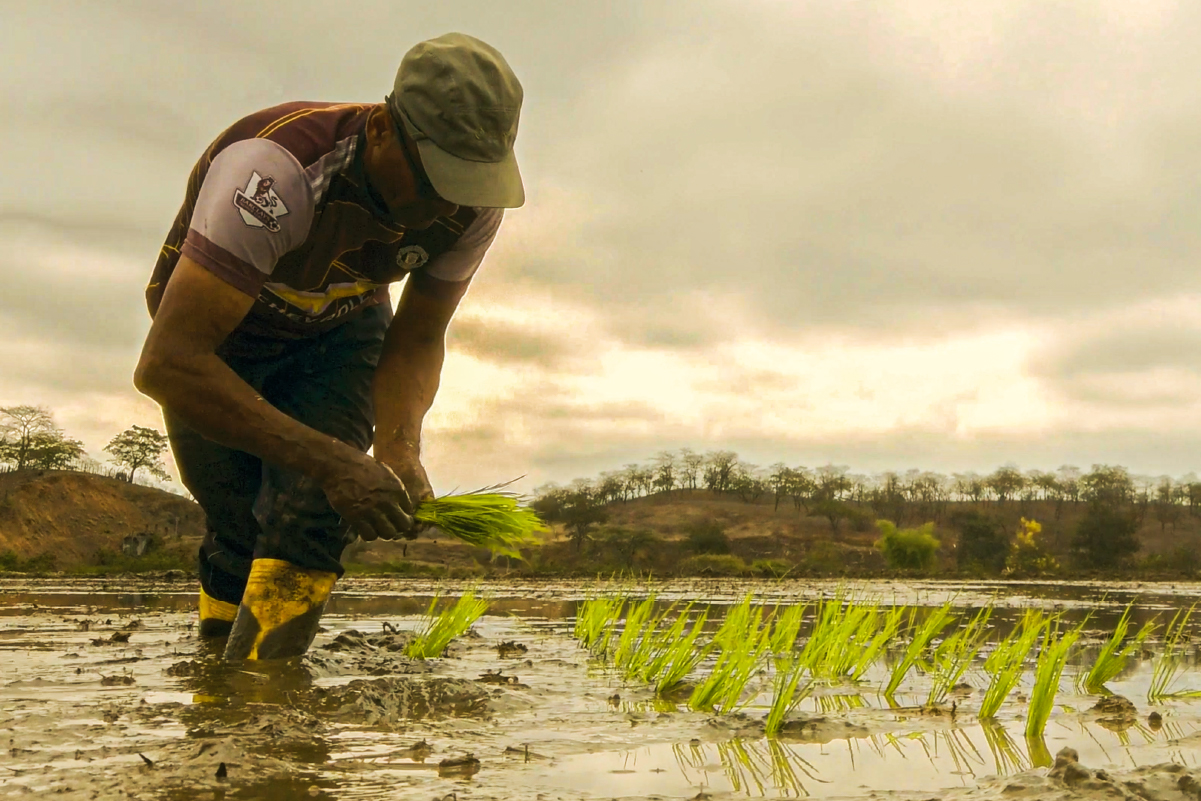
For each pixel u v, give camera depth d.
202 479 4.41
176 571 31.44
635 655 3.99
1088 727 2.69
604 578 29.09
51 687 3.20
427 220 3.51
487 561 48.69
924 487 138.00
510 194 3.29
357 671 3.70
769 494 139.88
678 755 2.25
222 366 3.14
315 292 3.67
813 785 1.95
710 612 8.06
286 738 2.34
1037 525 76.38
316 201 3.28
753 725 2.66
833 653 3.99
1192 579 41.16
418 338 4.10
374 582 19.89
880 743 2.43
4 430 80.38
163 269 3.86
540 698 3.17
